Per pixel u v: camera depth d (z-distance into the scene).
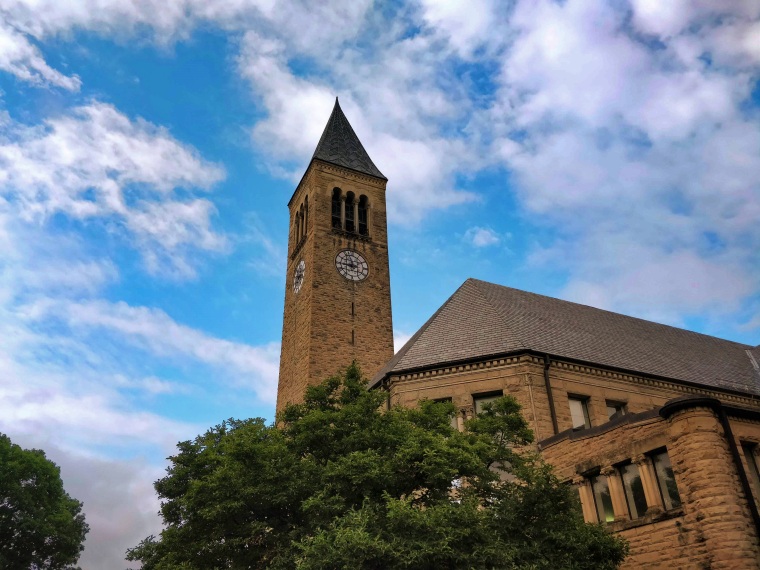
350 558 15.24
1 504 51.22
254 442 21.41
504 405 23.45
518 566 16.83
